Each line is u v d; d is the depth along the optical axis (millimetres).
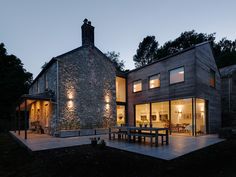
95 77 15812
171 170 5387
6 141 12297
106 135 13891
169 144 8695
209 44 15492
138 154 6707
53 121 13477
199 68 13211
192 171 5383
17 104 15188
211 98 15047
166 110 16266
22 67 30922
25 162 6680
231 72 18531
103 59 16750
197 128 14367
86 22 15984
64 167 5695
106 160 6098
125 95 19078
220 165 5953
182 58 13586
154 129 8250
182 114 15555
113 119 16703
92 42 16062
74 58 14531
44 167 5875
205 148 7945
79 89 14547
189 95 12844
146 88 16656
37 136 13016
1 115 25031
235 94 18156
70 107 13828
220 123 16297
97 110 15570
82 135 13828
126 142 9477
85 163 5879
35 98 12359
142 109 17906
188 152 6844
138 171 5344
